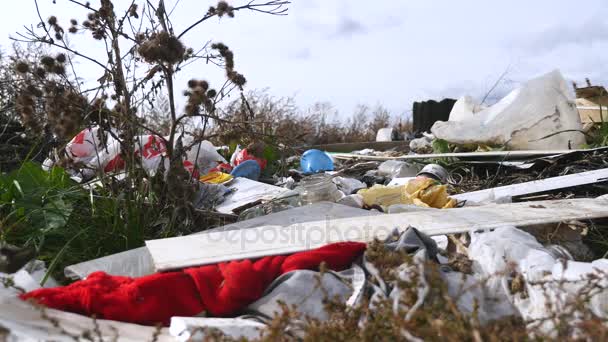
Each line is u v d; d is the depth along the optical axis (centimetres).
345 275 271
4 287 253
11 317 220
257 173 560
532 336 205
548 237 338
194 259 286
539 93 688
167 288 257
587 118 783
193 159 536
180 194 395
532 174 557
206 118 418
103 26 414
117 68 407
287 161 655
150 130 412
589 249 349
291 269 276
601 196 423
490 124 696
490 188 509
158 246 308
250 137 438
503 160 595
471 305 236
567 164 549
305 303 249
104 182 409
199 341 217
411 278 216
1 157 555
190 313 255
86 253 359
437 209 386
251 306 257
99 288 257
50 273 313
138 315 249
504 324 206
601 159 541
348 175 621
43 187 398
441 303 208
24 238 358
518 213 362
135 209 384
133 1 421
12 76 556
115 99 420
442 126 727
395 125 1514
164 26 419
